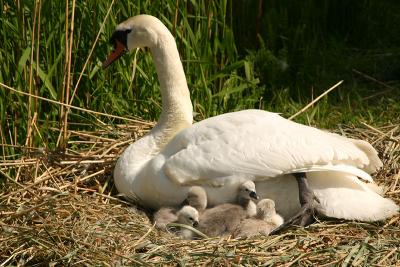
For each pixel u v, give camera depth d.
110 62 12.10
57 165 12.19
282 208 10.88
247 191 10.44
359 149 10.94
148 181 11.00
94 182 11.99
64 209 10.77
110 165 12.20
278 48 17.34
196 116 13.81
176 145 10.99
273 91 15.70
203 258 9.69
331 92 15.90
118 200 11.39
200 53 14.19
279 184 10.74
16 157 12.66
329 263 9.61
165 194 10.91
